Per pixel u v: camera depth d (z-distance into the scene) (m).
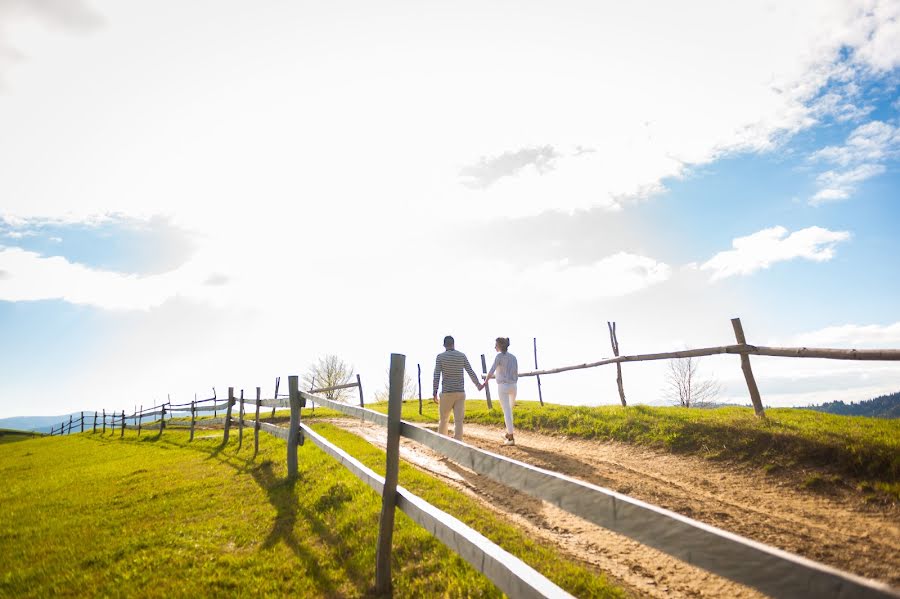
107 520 6.50
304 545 4.86
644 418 8.95
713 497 5.29
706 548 1.40
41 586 4.38
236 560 4.58
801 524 4.38
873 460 5.09
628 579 3.74
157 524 6.04
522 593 2.08
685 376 24.03
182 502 7.06
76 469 13.16
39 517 7.23
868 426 6.37
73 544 5.59
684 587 3.55
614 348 12.14
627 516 1.68
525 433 10.44
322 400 6.06
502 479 2.44
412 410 19.86
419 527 4.63
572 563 4.04
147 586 4.18
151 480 9.18
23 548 5.71
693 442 7.17
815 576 1.11
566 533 4.75
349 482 6.41
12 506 8.41
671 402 24.28
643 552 4.20
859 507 4.55
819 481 5.21
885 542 3.84
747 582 1.27
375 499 5.61
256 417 11.00
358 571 4.12
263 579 4.15
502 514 5.40
